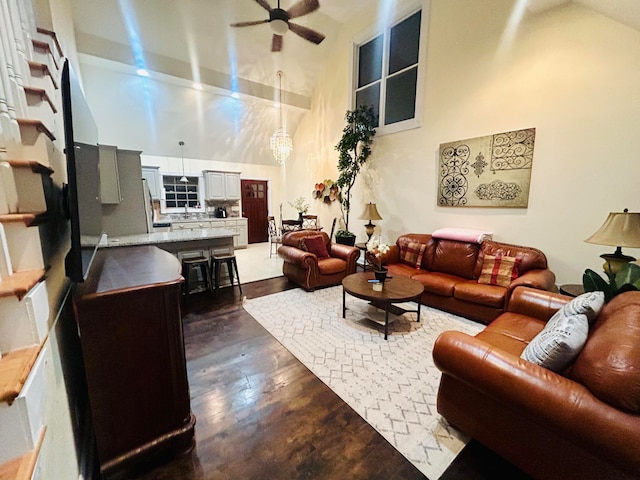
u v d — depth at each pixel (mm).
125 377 1255
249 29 4613
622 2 2168
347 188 5633
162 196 6441
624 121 2514
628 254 2607
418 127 4211
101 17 3891
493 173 3393
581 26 2670
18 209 963
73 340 1450
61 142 1759
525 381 1161
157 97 5203
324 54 5676
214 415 1680
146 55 4477
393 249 3947
